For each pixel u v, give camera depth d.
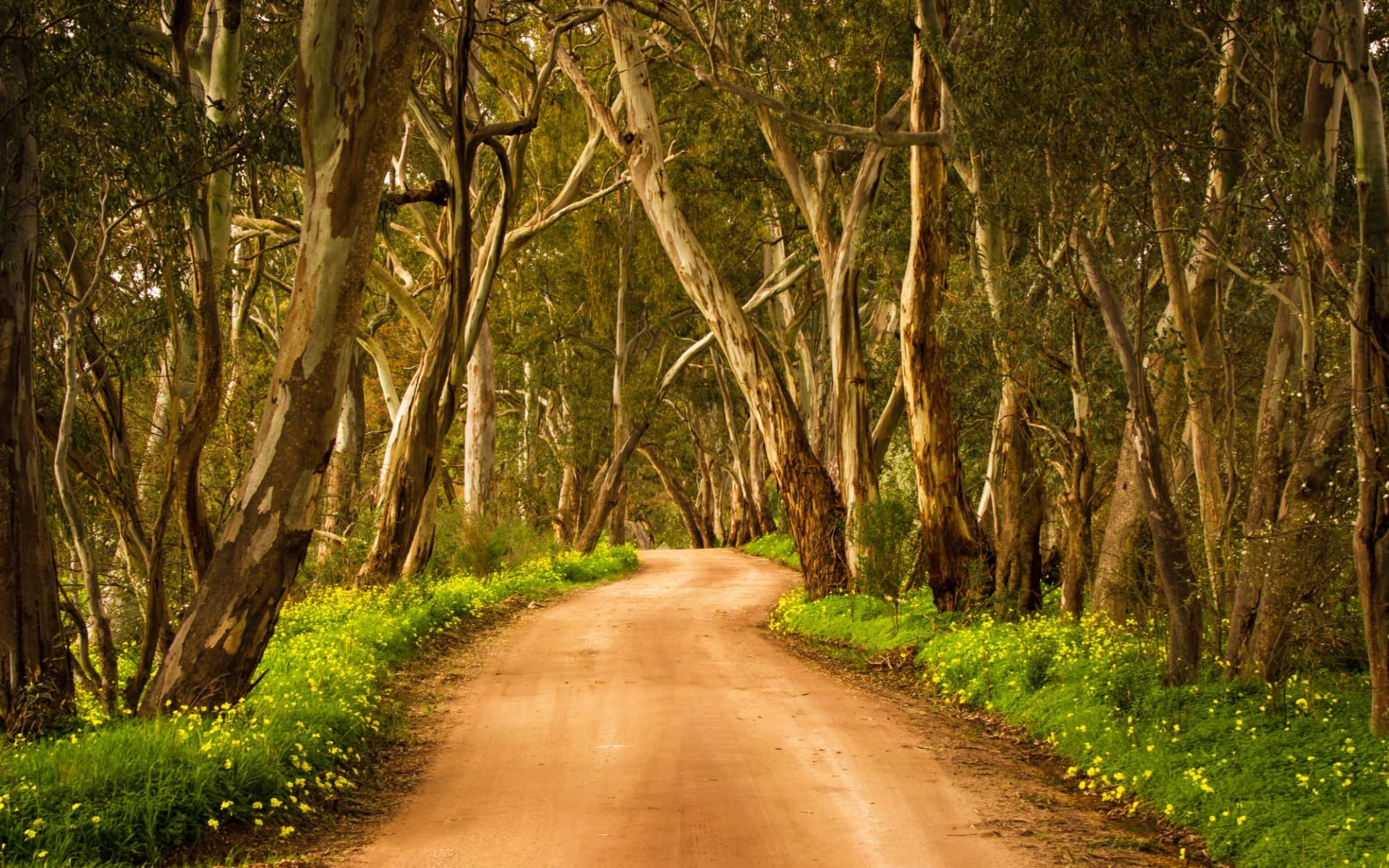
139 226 10.87
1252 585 9.81
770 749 9.22
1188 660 9.97
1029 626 14.14
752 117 22.27
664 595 26.25
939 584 17.38
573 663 14.81
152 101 9.78
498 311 35.03
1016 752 9.58
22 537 8.61
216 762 7.20
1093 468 14.45
